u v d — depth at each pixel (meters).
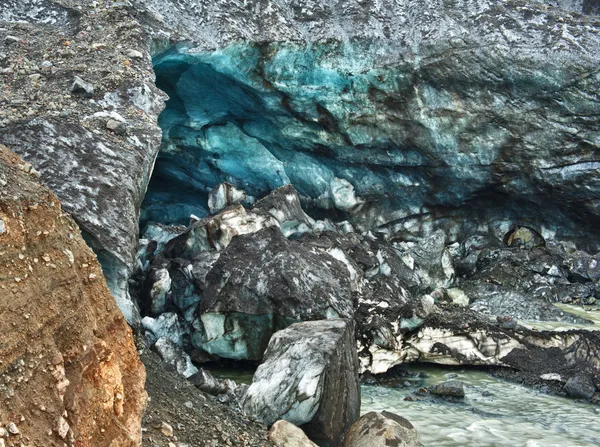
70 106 6.54
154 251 8.52
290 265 6.77
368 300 7.75
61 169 5.54
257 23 10.30
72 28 8.67
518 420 5.91
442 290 10.01
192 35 9.58
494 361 7.37
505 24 10.31
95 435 2.55
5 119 5.93
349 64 10.48
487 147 10.70
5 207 2.51
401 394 6.61
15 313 2.34
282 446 4.38
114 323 2.92
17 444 2.17
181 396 4.62
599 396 6.60
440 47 10.23
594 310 10.21
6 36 8.05
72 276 2.69
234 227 7.99
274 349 5.37
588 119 10.09
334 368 5.02
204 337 6.81
